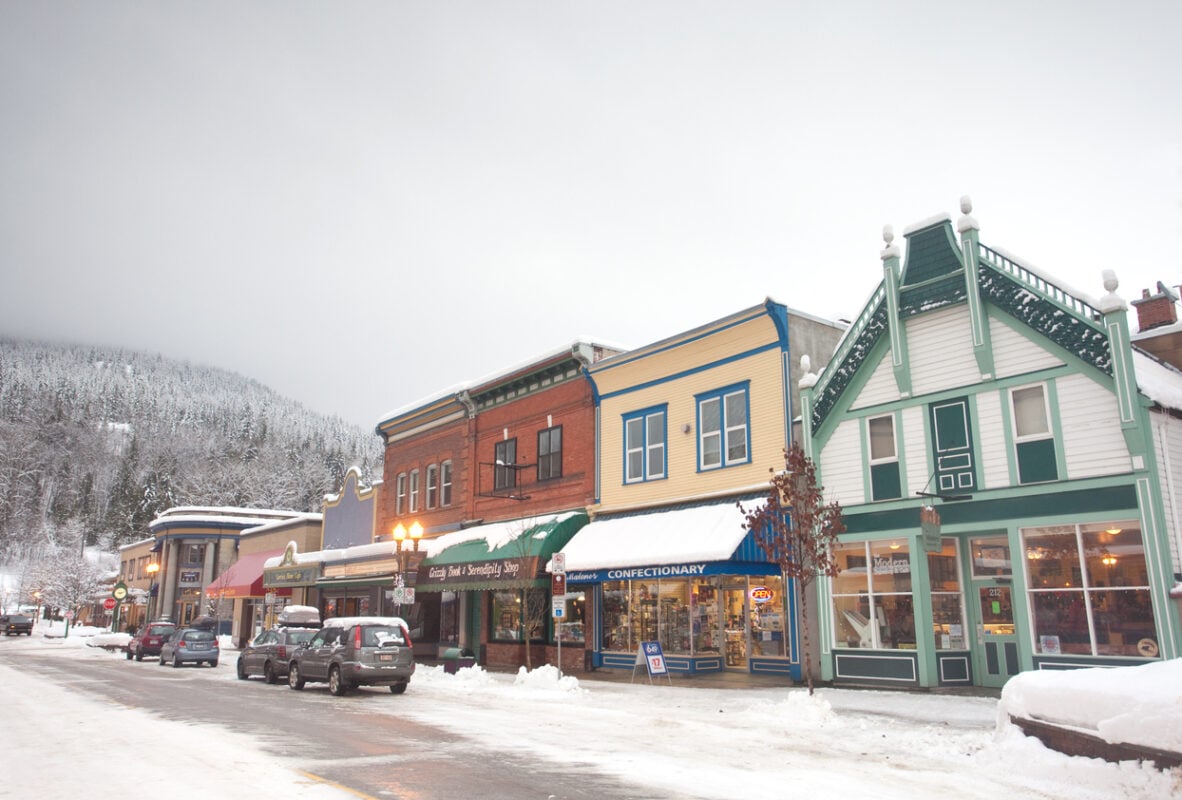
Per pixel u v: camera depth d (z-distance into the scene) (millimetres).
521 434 32031
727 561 20938
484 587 28578
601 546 25328
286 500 103938
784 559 17219
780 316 22859
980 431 18688
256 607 52062
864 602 20328
